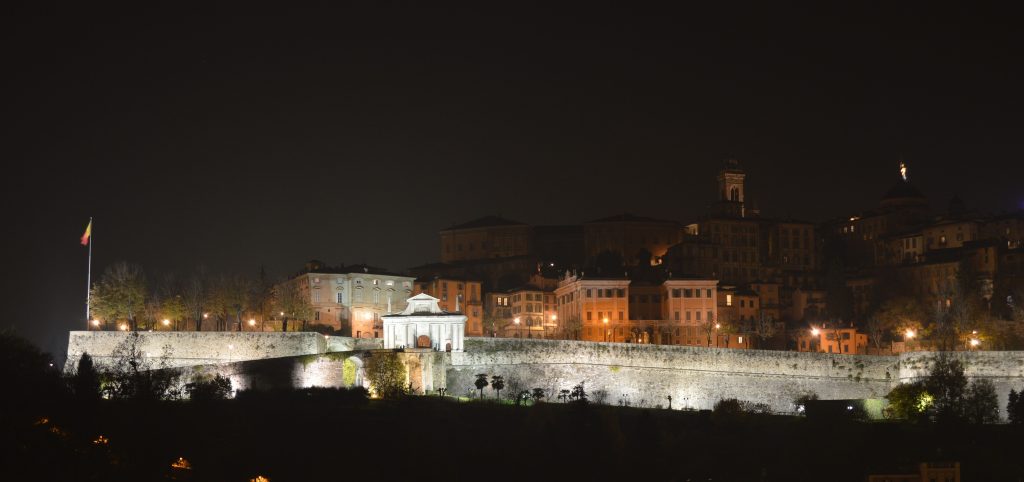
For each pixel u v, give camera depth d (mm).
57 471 192750
